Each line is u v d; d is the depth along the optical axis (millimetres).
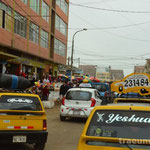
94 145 3875
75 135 9578
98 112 4371
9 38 22531
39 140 6938
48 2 33250
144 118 4141
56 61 37969
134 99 6652
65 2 42156
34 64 29438
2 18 21141
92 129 4148
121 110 4316
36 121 7008
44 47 32531
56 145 8023
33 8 28094
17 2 23922
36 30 29422
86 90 12539
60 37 39906
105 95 17672
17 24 24188
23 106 7113
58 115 14781
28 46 27062
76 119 13453
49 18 34156
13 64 25234
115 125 4137
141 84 6961
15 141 6715
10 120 6762
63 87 19953
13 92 7410
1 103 7000
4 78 8195
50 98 21219
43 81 23734
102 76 120312
